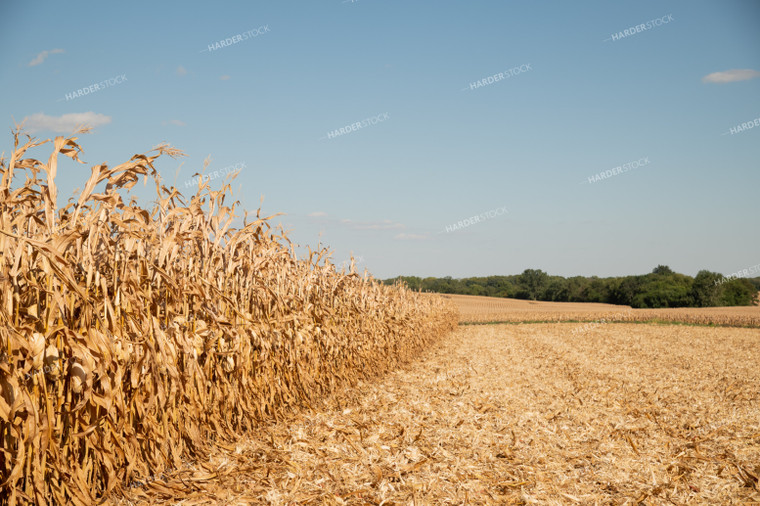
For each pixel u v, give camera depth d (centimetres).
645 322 4712
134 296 443
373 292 1371
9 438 350
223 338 593
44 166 385
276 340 707
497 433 708
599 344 2366
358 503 446
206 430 557
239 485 462
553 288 11306
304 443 595
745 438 701
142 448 461
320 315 897
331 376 932
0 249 348
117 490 420
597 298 10000
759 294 8438
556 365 1558
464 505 455
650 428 759
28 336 353
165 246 504
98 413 407
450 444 642
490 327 4059
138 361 436
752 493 498
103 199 417
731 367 1519
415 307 2005
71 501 380
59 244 369
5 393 333
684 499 485
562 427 752
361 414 778
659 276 9319
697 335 2925
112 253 444
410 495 470
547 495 488
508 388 1099
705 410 887
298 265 921
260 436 622
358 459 559
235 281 643
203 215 587
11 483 335
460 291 13000
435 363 1592
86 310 389
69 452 392
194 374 531
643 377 1298
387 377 1238
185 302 526
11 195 357
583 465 584
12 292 351
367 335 1200
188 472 484
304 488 470
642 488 513
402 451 598
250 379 641
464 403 910
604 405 934
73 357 386
